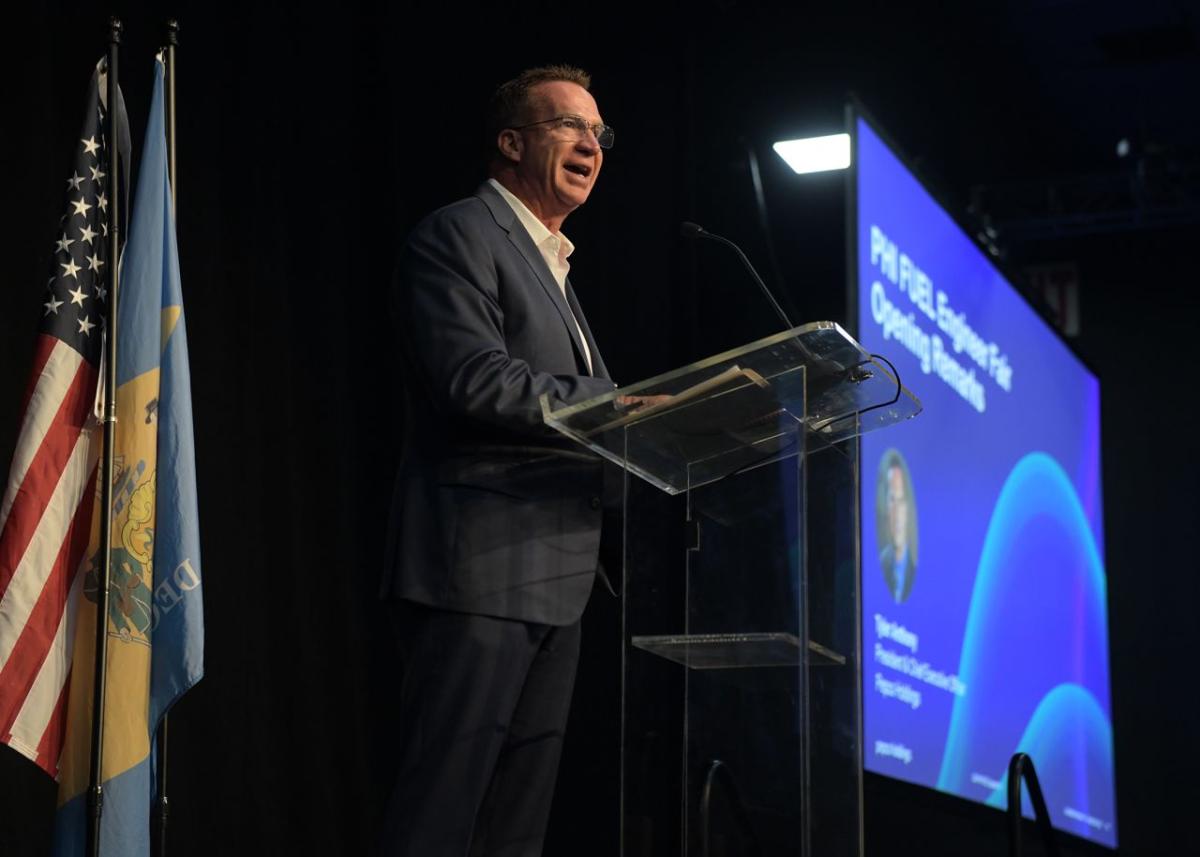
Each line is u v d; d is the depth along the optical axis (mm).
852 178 4770
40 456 2699
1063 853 5984
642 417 2080
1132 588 8102
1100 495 6965
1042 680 5945
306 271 4133
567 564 2412
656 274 4852
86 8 3676
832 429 2334
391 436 4270
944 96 6488
